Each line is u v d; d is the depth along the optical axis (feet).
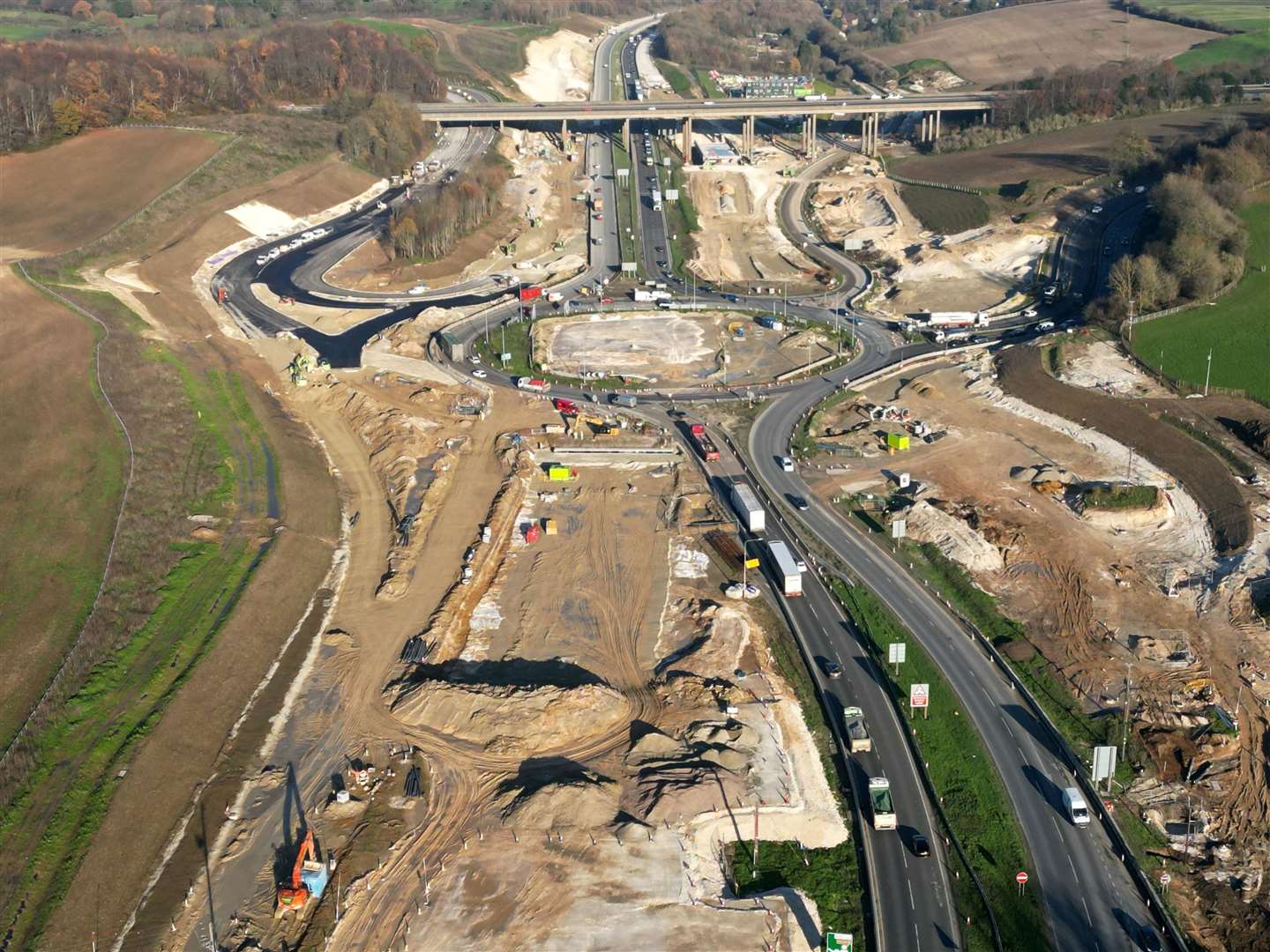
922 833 320.50
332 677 387.14
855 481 519.19
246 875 306.96
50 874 301.43
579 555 460.55
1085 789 336.90
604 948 283.59
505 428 575.79
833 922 293.43
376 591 436.76
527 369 652.07
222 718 364.99
